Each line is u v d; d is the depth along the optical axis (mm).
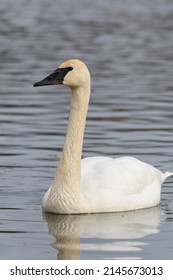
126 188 14422
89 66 32750
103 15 58062
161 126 21109
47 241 12469
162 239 12602
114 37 43594
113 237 12680
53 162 17453
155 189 14930
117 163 14844
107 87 27578
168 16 57875
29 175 16422
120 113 22922
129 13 60188
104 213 14148
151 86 27766
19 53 36375
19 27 48188
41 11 61000
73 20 53406
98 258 11664
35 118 22078
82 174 14438
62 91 26953
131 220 13773
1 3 68625
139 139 19641
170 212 14414
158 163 17422
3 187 15570
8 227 13211
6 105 24031
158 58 35344
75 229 13133
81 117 14039
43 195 15125
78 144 13984
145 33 46031
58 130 20578
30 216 13867
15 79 29078
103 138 19703
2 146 18781
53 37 43031
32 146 18844
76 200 13898
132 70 31719
